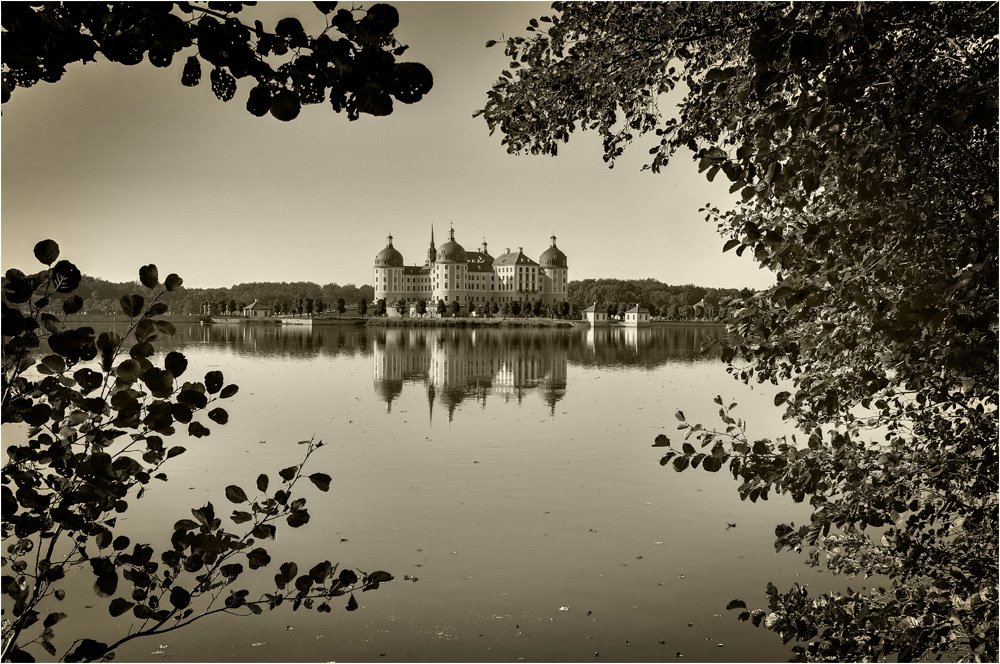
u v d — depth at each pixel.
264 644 8.58
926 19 3.97
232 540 4.02
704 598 9.96
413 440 20.62
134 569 3.95
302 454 18.44
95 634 8.64
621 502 14.34
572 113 6.02
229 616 9.23
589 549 11.75
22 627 3.80
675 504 14.20
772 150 3.97
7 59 2.57
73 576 9.95
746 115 4.64
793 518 13.27
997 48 4.45
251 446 19.45
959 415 5.78
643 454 18.64
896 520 6.10
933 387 5.16
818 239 4.32
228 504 13.80
